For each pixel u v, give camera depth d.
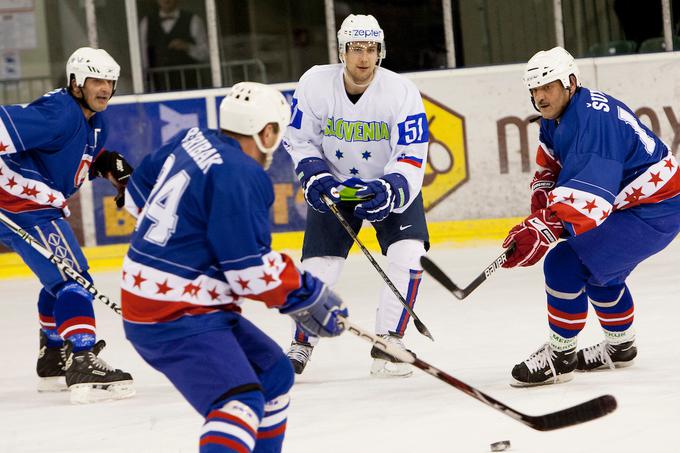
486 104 25.59
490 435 10.45
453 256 23.98
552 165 13.33
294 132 14.64
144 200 9.09
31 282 24.56
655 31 26.78
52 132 13.29
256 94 8.56
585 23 26.86
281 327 18.05
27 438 11.70
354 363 14.97
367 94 14.21
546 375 12.52
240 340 8.72
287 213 25.72
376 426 11.09
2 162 13.38
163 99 25.78
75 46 26.83
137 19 26.66
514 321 17.09
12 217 13.61
